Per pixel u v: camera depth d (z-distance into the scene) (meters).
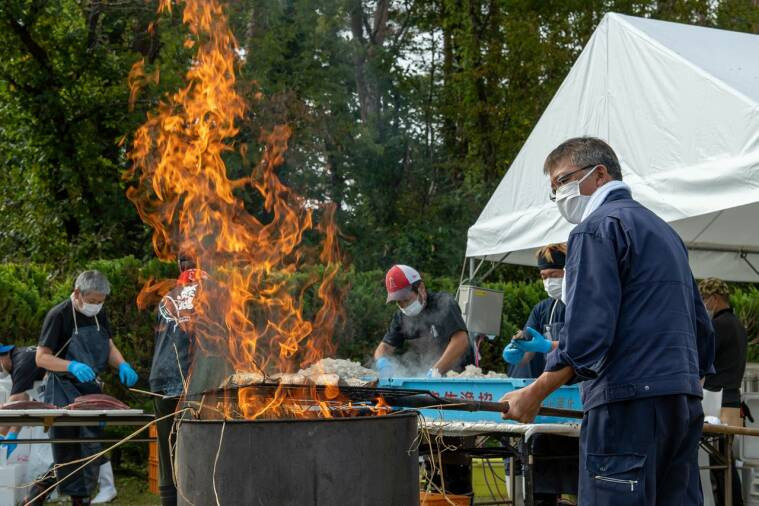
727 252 9.86
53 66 16.14
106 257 15.73
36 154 15.98
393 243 17.77
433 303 6.27
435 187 20.45
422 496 4.60
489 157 19.64
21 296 8.53
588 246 2.98
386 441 2.91
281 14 17.41
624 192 3.18
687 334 2.97
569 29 18.66
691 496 3.03
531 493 4.20
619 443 2.92
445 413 4.59
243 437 2.79
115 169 16.25
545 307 5.94
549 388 3.04
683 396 2.91
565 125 7.59
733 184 5.89
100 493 7.29
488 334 8.16
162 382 5.17
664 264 2.98
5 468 6.08
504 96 19.23
